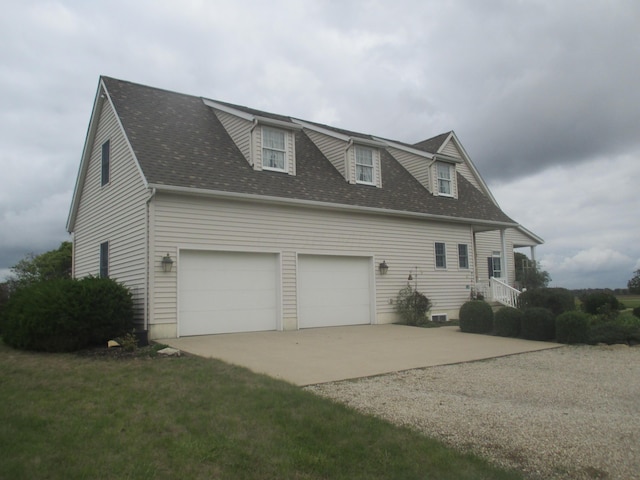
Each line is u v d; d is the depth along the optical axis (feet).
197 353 32.89
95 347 36.04
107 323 36.27
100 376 25.40
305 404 20.26
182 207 41.52
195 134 49.67
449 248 63.16
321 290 50.90
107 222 49.62
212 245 42.80
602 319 50.83
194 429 17.38
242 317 44.75
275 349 34.91
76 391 22.33
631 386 25.16
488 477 14.29
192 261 42.27
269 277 46.73
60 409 19.56
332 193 51.83
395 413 19.88
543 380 26.45
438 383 25.39
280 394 21.61
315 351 34.30
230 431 17.26
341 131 65.98
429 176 65.98
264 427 17.72
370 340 40.60
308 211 49.60
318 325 50.29
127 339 34.91
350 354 33.35
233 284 44.45
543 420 19.16
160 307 39.81
